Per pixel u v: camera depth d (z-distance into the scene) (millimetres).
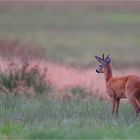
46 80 83750
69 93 81500
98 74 104625
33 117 57844
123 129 49312
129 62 142625
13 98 71625
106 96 79688
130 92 60594
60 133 47469
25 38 180750
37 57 105500
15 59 86875
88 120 55031
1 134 48562
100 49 167375
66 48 166250
